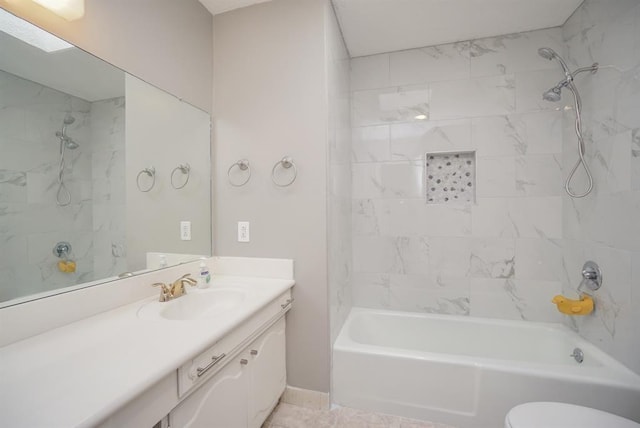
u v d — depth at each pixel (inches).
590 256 62.6
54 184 38.8
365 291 88.7
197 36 63.9
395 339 82.6
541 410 40.9
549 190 74.6
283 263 63.1
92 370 26.9
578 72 62.2
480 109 79.3
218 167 68.2
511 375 53.4
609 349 57.0
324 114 60.6
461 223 81.1
